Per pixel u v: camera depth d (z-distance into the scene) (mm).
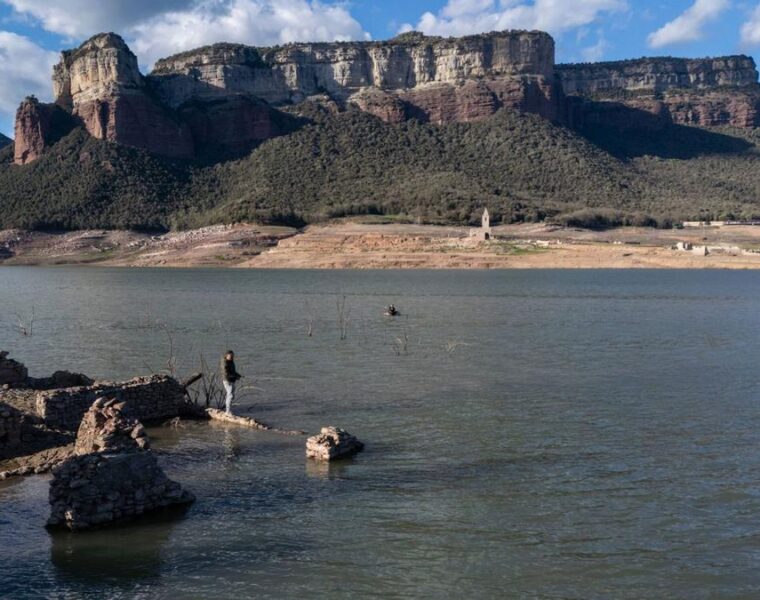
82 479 17156
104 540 16297
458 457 22297
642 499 18625
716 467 21156
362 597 13953
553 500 18609
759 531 16672
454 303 84812
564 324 62000
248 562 15297
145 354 43875
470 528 16906
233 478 20375
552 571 14914
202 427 26016
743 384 34062
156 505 17969
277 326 60375
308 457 22328
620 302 86312
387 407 29266
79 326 59781
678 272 158750
